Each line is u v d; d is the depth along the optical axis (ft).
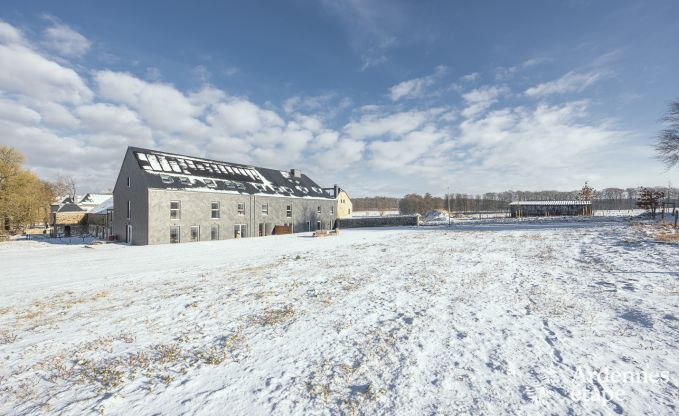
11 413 12.49
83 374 15.42
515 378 13.53
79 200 186.29
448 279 31.89
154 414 12.09
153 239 85.20
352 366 15.17
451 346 16.89
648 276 28.25
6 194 116.98
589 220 107.14
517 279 30.66
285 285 32.32
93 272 44.57
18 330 22.00
